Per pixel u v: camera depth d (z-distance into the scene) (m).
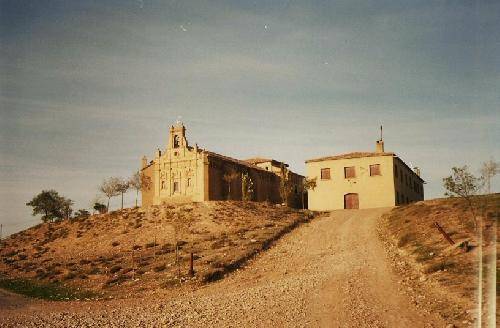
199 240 47.81
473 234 30.47
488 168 32.69
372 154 63.78
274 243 43.50
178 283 32.12
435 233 33.84
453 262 25.19
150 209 66.69
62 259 48.22
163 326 20.48
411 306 19.67
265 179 86.69
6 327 22.80
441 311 18.14
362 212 57.00
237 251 39.62
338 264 31.83
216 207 63.72
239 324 19.53
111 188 80.12
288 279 29.31
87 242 55.12
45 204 89.31
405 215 45.19
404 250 32.50
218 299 25.88
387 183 62.31
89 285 35.12
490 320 15.91
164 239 51.03
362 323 17.88
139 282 34.00
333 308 20.73
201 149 78.38
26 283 38.16
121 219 63.12
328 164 66.00
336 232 45.59
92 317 24.30
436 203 46.19
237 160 86.12
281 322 19.23
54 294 33.41
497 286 19.88
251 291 27.00
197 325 20.09
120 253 47.28
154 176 79.50
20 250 56.00
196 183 74.38
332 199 64.75
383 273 27.28
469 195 32.91
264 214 59.50
